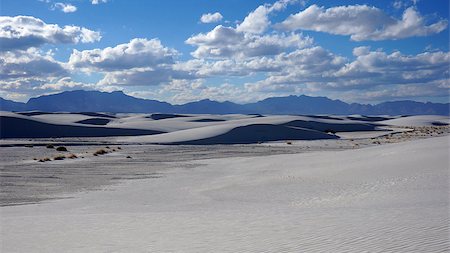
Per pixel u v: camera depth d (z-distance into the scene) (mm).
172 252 9312
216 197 21281
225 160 43375
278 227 11484
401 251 8227
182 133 93375
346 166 29719
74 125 119125
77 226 12953
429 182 20312
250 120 148000
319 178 25922
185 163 41250
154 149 60688
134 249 9766
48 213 16922
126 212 16469
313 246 9078
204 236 10836
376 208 14414
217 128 94938
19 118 111875
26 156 49000
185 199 20953
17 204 20297
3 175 31828
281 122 135875
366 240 9258
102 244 10406
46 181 28844
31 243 10773
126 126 128125
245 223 12438
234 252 9000
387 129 146750
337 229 10641
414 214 12195
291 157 40844
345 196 19156
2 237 11609
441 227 10055
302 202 18375
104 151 54062
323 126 140625
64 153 53719
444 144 33656
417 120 198500
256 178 28219
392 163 28078
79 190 25000
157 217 14297
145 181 28797
